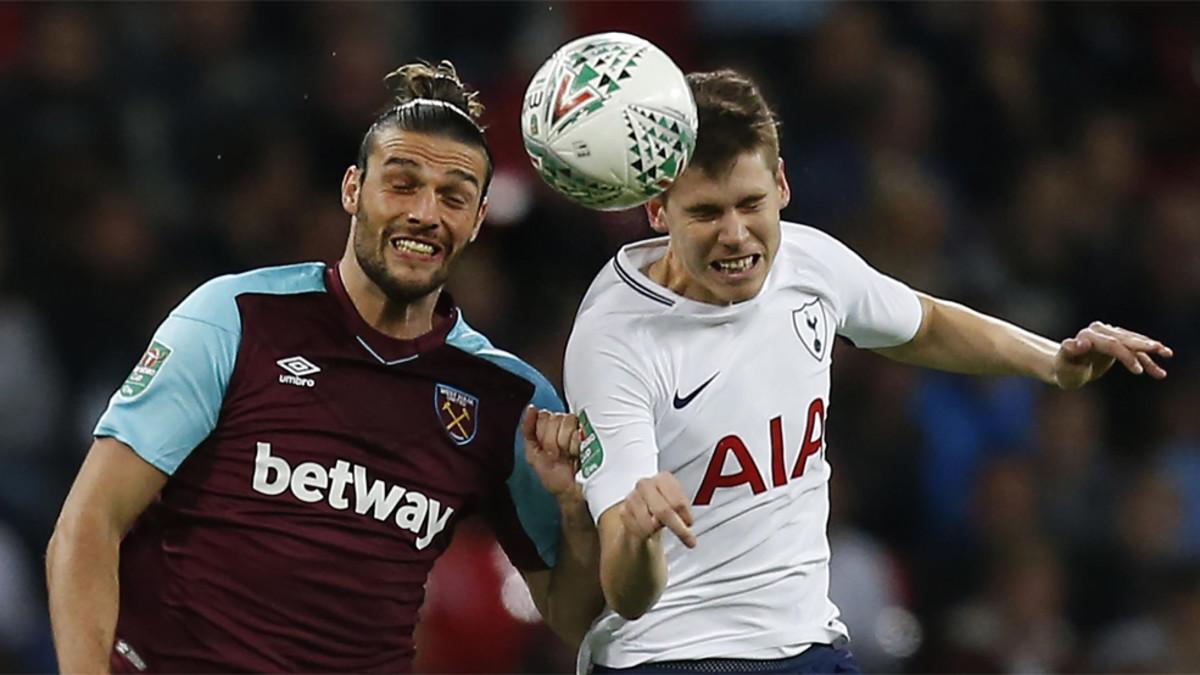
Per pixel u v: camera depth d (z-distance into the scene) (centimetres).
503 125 3825
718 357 1745
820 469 1816
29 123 3800
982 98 4309
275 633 1812
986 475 3641
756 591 1767
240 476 1817
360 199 1830
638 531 1555
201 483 1823
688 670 1764
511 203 3619
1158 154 4494
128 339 3628
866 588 3375
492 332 3497
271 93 3962
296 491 1817
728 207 1664
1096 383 3944
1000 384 3772
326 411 1833
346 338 1853
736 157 1658
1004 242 4178
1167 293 4162
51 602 1772
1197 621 3569
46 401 3522
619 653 1811
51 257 3653
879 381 3644
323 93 3978
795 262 1819
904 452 3600
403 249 1808
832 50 4197
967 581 3541
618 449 1695
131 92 3931
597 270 3547
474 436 1891
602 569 1655
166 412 1797
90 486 1788
